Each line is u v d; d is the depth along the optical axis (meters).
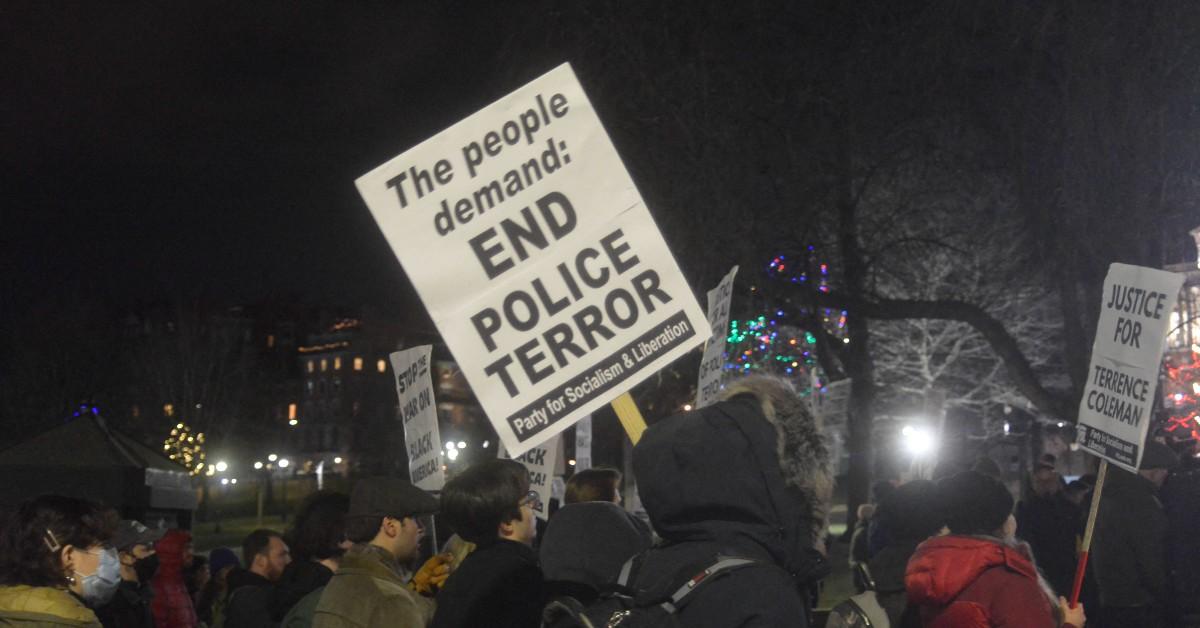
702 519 2.95
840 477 55.91
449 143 3.78
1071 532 10.67
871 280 24.88
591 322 3.71
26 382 64.94
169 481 11.77
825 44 20.80
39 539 4.37
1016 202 21.80
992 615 4.20
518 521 4.70
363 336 126.06
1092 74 17.94
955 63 20.08
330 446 130.75
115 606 6.73
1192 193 18.53
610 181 3.77
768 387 3.06
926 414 36.28
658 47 20.30
